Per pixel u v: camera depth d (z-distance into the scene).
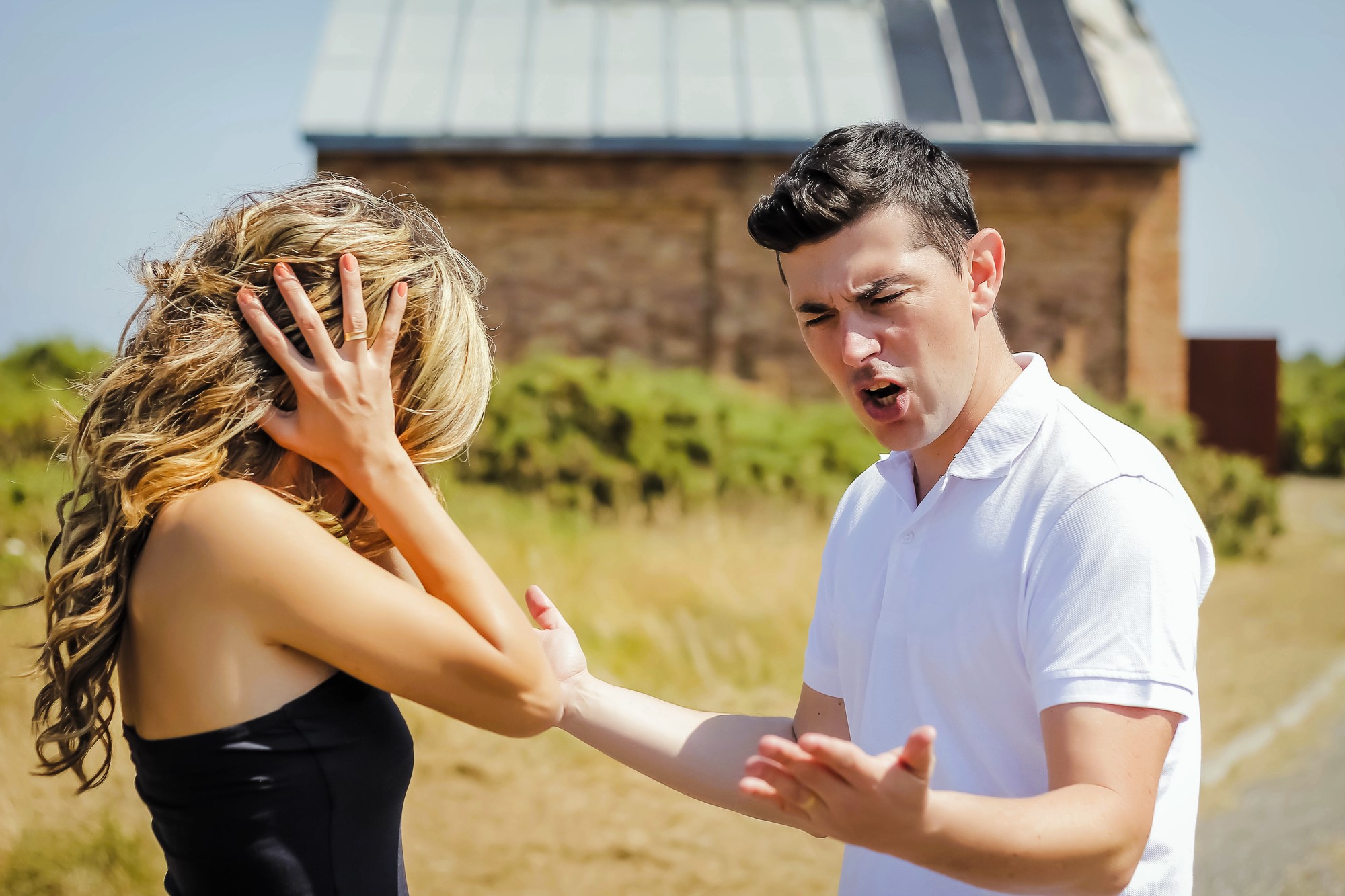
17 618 4.96
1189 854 1.48
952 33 13.73
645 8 14.16
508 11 13.97
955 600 1.50
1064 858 1.21
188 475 1.40
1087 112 12.56
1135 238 12.34
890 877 1.59
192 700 1.36
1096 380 12.42
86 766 4.01
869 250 1.49
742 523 8.59
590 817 4.15
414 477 1.44
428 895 3.51
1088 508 1.41
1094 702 1.32
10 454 8.60
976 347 1.55
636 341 12.25
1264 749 5.13
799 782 1.19
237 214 1.53
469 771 4.45
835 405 10.98
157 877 3.41
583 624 5.89
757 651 5.79
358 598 1.35
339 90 12.60
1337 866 3.76
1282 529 11.01
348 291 1.42
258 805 1.36
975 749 1.51
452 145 12.04
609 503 8.98
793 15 14.12
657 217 12.30
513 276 12.24
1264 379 13.63
